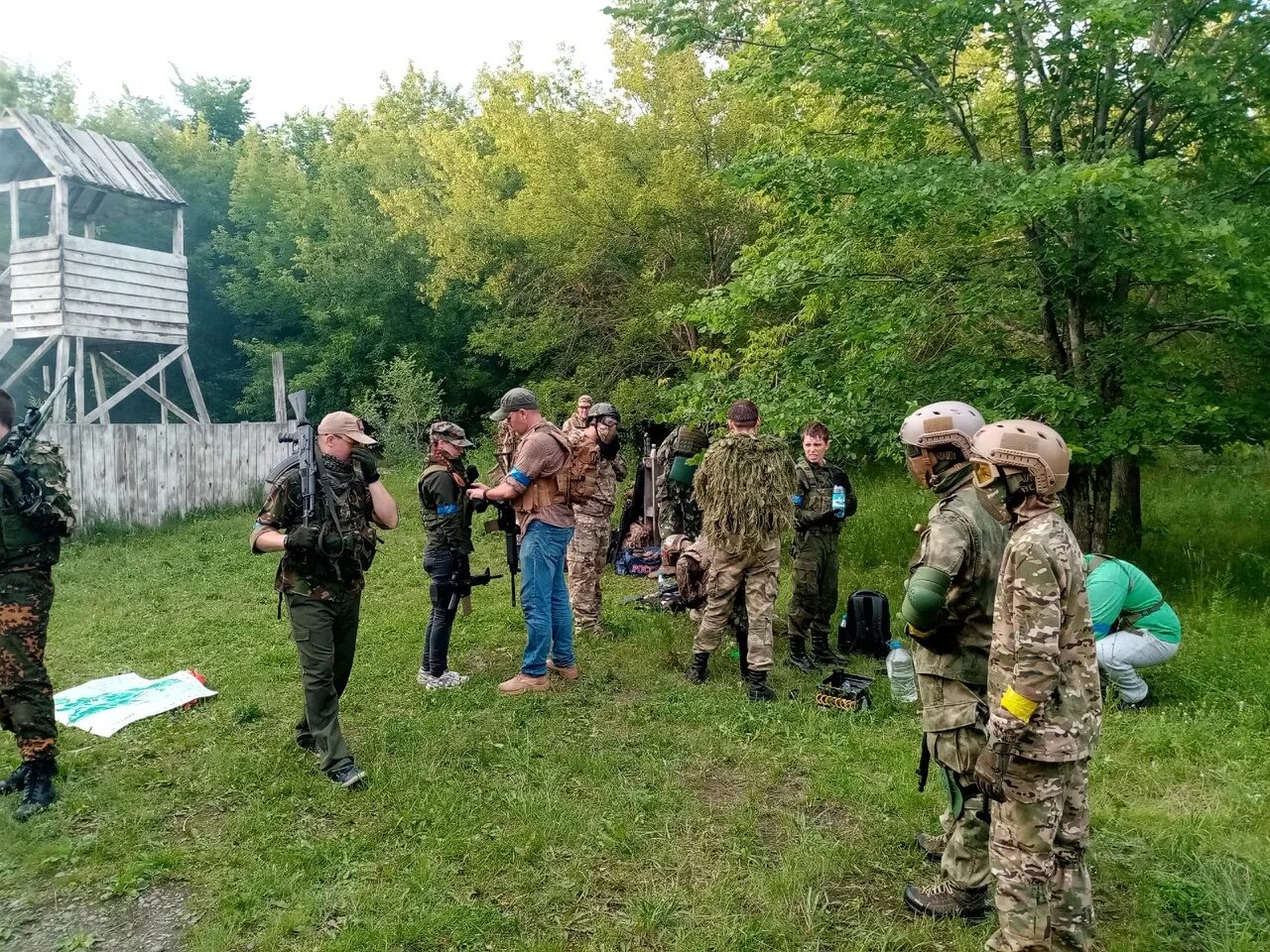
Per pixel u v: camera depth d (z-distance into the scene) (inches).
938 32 265.3
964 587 117.0
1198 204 249.1
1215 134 276.4
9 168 553.0
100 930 127.8
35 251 515.5
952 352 306.5
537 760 181.3
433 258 798.5
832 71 277.4
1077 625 101.7
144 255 560.1
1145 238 243.1
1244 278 228.5
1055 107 278.8
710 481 215.9
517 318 666.2
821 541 242.5
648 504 365.4
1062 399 253.0
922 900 127.9
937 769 171.5
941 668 119.6
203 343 996.6
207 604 315.6
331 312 858.8
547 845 146.9
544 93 647.1
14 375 519.8
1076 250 259.0
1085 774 105.7
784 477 215.6
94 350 621.0
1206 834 146.3
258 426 565.9
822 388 307.6
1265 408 279.6
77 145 543.5
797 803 163.0
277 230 935.0
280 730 195.8
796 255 301.0
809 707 207.3
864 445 332.8
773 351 327.9
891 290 301.0
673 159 523.8
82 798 163.5
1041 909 101.3
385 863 142.3
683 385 331.9
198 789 167.5
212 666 243.4
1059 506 103.3
